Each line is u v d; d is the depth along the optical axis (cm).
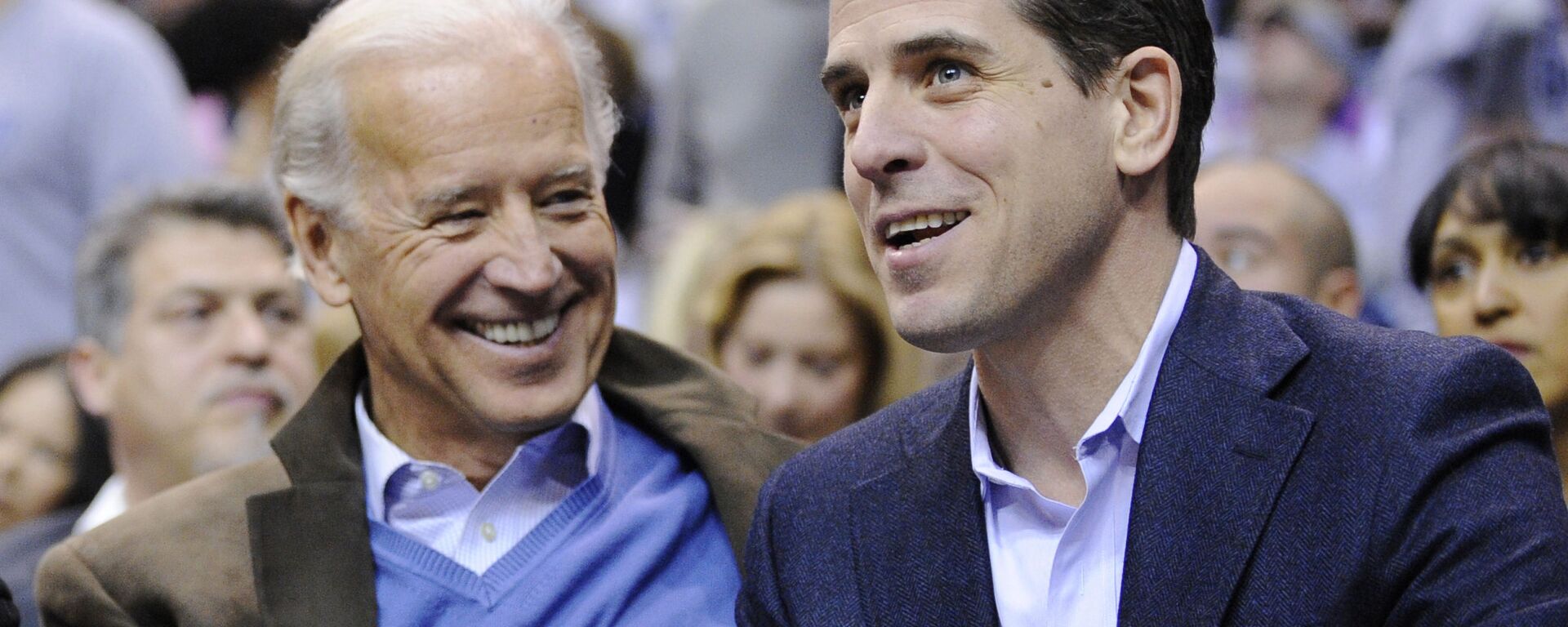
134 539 301
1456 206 337
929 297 232
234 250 426
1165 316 238
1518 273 330
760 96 659
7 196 578
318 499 295
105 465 476
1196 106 242
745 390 321
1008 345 237
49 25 590
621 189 683
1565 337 327
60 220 587
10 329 576
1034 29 230
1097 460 237
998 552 246
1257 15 695
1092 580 237
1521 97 600
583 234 289
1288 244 400
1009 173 229
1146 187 238
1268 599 221
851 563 253
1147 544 229
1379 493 219
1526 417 225
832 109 657
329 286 299
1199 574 226
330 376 307
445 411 296
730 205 655
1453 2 612
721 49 668
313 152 291
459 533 298
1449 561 215
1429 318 371
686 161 677
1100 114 233
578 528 298
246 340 423
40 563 308
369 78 285
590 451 301
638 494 302
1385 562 218
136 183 593
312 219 297
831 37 242
